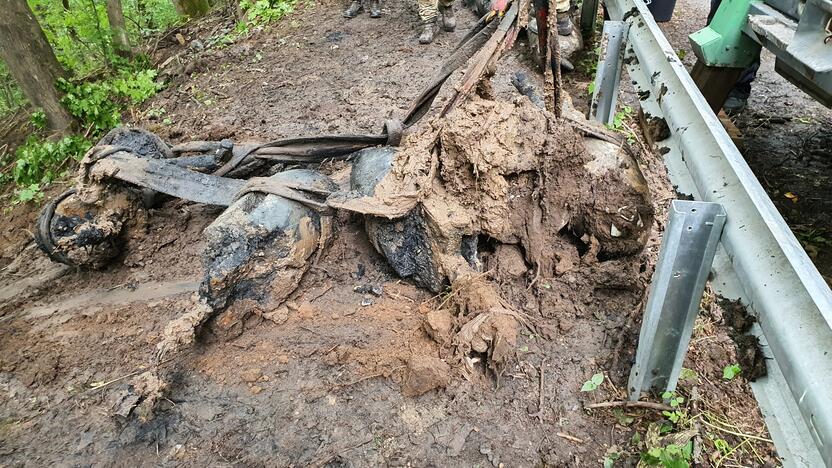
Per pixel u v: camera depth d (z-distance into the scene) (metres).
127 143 3.79
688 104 2.66
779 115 5.26
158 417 2.77
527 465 2.43
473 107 2.94
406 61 6.54
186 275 3.74
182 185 3.47
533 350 2.90
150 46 9.09
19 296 3.77
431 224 2.94
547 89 3.31
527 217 3.08
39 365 3.15
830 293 1.53
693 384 2.67
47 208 3.54
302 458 2.52
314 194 3.22
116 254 3.82
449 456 2.48
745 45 3.87
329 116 5.52
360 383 2.82
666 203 3.90
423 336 2.97
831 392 1.40
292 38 7.65
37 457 2.64
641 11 3.86
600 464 2.41
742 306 1.96
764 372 1.91
